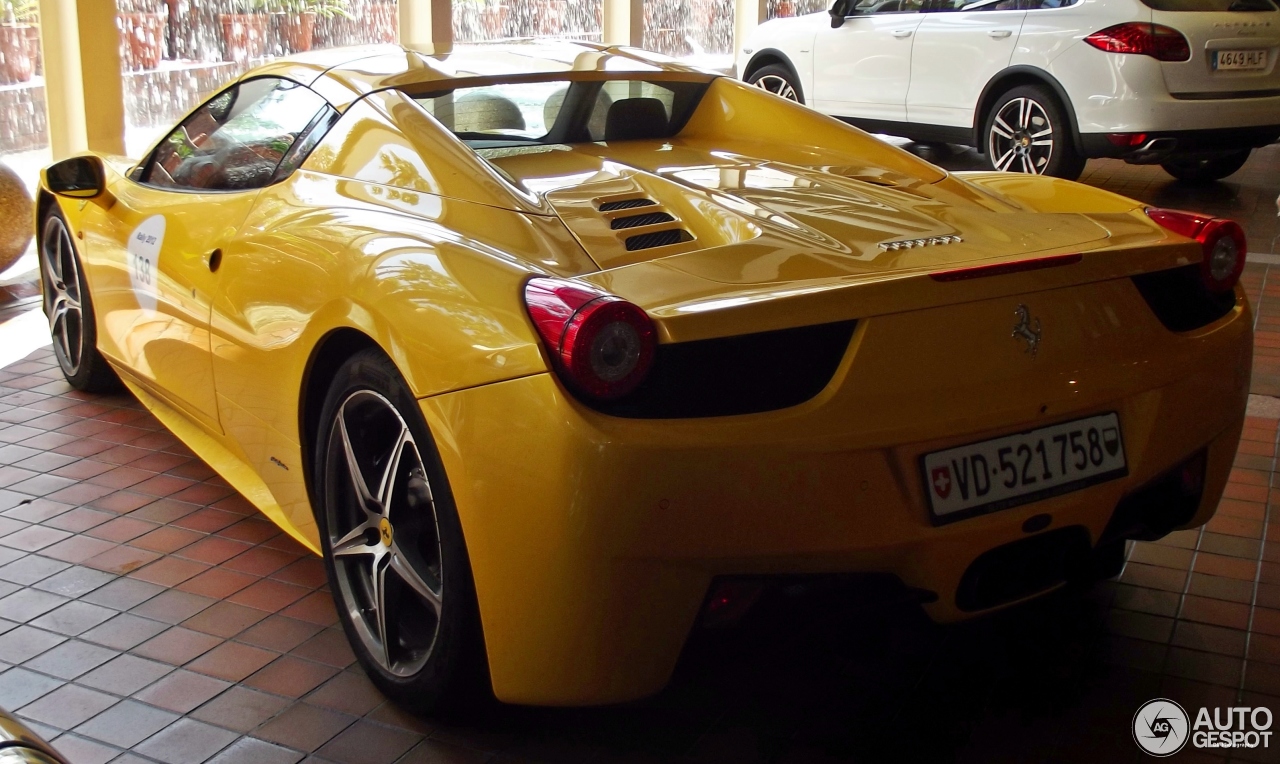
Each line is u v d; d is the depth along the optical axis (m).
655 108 3.06
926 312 1.88
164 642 2.51
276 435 2.57
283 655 2.46
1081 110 7.35
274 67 3.10
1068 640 2.50
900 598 1.96
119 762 2.10
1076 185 2.79
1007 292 1.94
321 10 8.09
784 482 1.77
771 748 2.12
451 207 2.22
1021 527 1.98
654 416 1.74
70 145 6.80
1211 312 2.29
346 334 2.22
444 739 2.15
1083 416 2.04
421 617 2.28
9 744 1.18
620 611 1.77
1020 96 7.68
